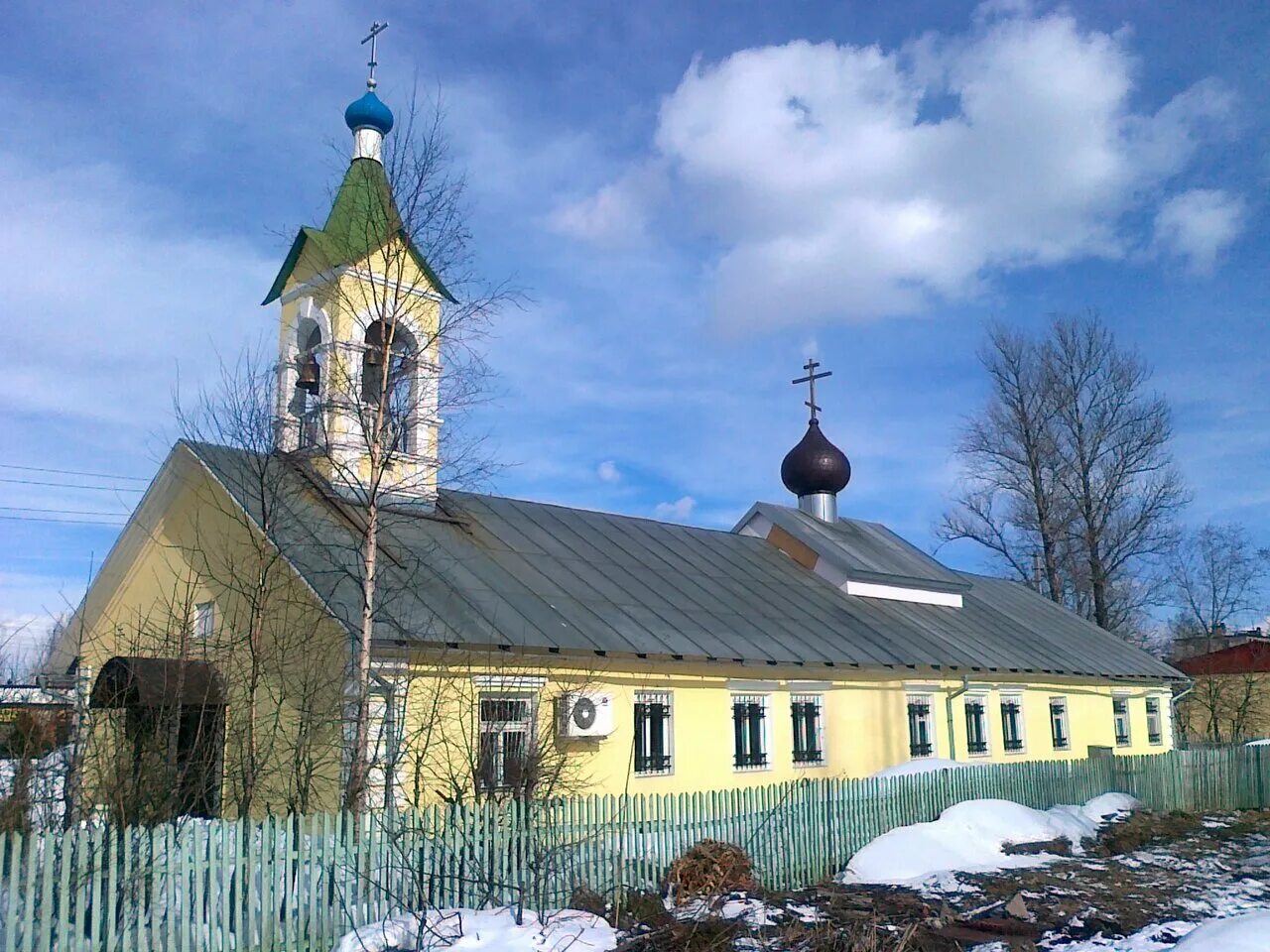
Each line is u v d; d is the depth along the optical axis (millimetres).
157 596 17422
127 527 17969
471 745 13055
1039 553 44812
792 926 11469
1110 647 31312
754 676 18500
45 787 11266
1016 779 19703
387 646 13062
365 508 13859
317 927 10062
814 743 19891
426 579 15336
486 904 11289
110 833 9047
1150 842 18469
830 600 23609
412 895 10766
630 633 16656
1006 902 12922
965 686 23578
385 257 14562
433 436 18016
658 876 13094
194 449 15164
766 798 14703
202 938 9375
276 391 16828
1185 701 43500
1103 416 44312
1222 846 18641
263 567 13953
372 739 12898
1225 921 9117
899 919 12156
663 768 16703
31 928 8453
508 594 16156
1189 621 55094
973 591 31250
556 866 11938
